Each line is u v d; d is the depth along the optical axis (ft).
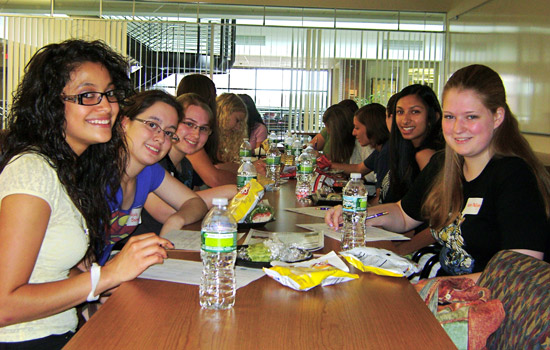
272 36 28.50
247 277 4.50
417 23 28.50
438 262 7.01
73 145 4.77
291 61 28.66
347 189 7.88
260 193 6.90
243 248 5.10
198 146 9.34
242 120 14.80
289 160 15.57
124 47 27.68
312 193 9.80
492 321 3.98
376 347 3.16
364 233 6.60
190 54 28.45
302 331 3.38
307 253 5.17
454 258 6.39
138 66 28.12
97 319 3.50
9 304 3.83
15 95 4.53
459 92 5.94
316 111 28.96
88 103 4.52
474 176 6.20
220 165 12.93
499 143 5.95
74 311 4.79
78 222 4.53
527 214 5.42
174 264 4.83
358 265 4.78
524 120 20.18
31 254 3.99
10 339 4.34
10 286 3.86
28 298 3.87
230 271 4.63
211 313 3.65
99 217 5.29
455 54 26.96
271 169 12.14
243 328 3.41
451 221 6.41
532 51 19.53
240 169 9.88
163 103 6.39
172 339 3.21
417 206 7.59
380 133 14.21
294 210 8.14
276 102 28.91
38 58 4.45
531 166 5.75
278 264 4.70
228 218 4.71
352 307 3.85
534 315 3.69
